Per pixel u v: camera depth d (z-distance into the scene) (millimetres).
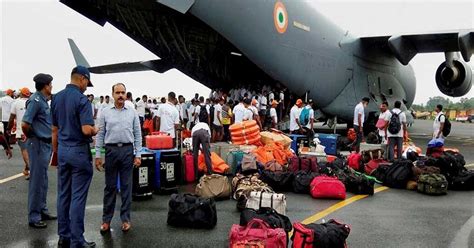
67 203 4355
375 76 19234
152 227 5113
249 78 17062
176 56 15703
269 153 9094
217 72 16750
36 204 5059
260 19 13562
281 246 3789
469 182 7836
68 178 4328
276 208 5457
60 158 4215
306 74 15602
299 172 7629
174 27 13844
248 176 7238
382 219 5691
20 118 7902
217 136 13906
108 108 4816
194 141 8156
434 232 5098
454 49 17234
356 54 17969
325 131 22797
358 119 11742
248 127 10172
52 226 5133
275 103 14320
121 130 4773
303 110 12641
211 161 8344
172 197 5246
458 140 19562
